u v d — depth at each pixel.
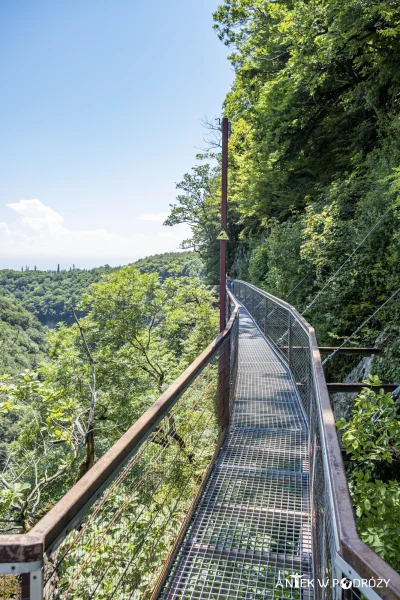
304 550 2.78
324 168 17.09
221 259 6.24
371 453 3.51
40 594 1.08
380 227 8.22
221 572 2.60
